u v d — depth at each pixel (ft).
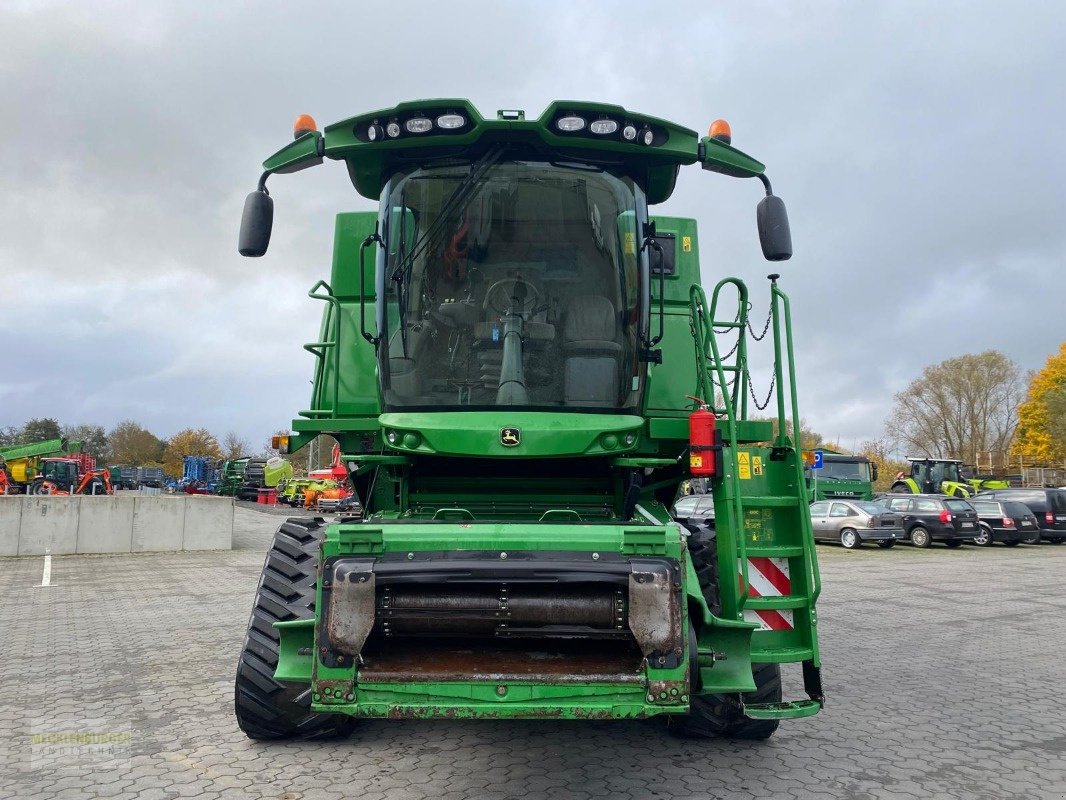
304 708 17.20
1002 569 60.70
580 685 11.97
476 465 15.98
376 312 16.28
